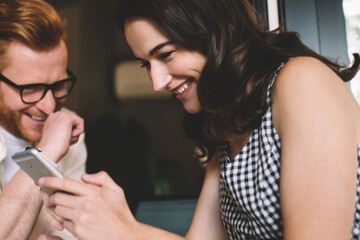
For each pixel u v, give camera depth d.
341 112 0.54
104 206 0.61
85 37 3.48
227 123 0.71
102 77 3.45
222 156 0.81
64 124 0.97
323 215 0.52
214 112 0.71
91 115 3.40
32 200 0.88
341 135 0.53
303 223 0.54
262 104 0.66
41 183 0.60
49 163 0.59
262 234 0.71
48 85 1.09
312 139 0.54
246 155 0.73
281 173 0.58
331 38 0.96
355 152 0.53
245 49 0.68
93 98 3.44
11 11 1.04
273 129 0.65
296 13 0.96
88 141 3.29
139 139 3.28
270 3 0.96
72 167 1.38
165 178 3.13
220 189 0.84
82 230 0.60
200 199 0.95
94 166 3.22
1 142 1.06
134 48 0.73
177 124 3.28
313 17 0.96
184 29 0.67
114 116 3.38
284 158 0.57
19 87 1.05
